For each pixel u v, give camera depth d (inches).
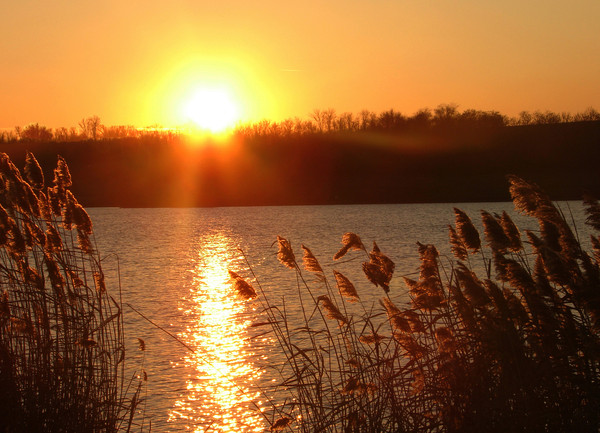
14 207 299.6
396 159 3919.8
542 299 249.9
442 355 243.9
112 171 4089.6
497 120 4284.0
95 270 316.2
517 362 226.8
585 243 957.2
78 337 288.0
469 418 225.6
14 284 295.6
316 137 4256.9
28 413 258.8
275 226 2630.4
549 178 3225.9
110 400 283.4
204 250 1889.8
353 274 1194.6
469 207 3161.9
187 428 453.7
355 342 282.0
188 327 816.9
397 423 240.5
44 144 3964.1
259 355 638.5
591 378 232.1
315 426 254.2
